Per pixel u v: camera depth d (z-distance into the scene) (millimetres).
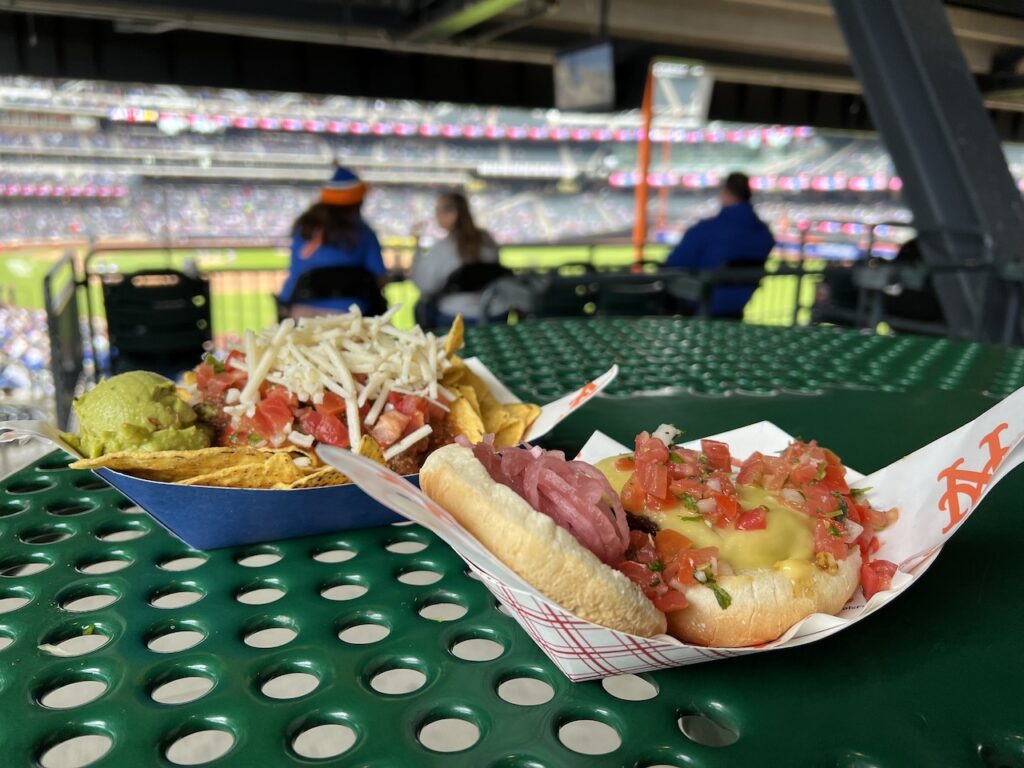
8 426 456
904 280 2162
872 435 702
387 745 315
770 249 3107
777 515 391
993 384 874
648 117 4555
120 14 2820
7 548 483
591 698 347
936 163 2109
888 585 407
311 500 465
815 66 4855
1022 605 418
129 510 538
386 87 3973
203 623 403
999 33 4180
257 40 3600
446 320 2764
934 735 323
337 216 2369
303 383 479
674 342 1094
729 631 354
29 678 355
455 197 2746
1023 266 1961
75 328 2537
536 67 4312
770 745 317
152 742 316
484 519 322
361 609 416
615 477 415
